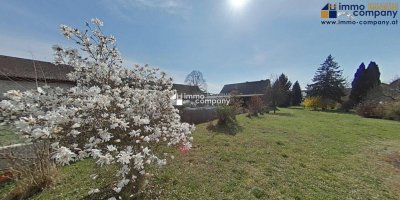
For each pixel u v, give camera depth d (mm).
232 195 3531
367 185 4215
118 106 2799
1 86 11562
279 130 9898
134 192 3264
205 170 4504
